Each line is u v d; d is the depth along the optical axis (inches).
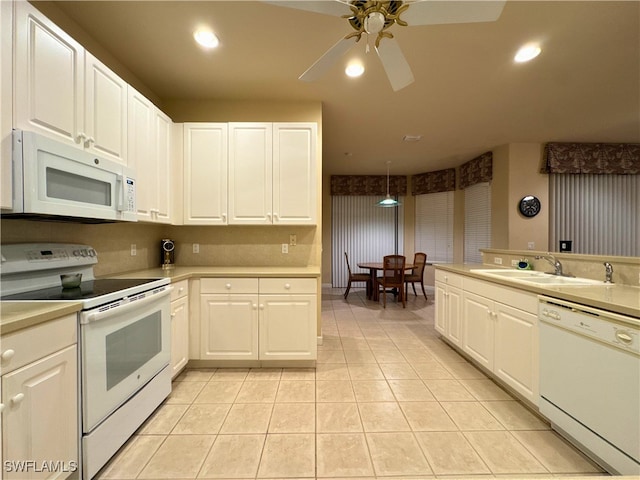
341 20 71.1
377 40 57.1
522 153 165.3
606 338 51.9
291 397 79.4
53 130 54.8
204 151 106.1
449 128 142.8
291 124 106.7
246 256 118.3
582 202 168.1
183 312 89.9
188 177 106.1
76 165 57.2
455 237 218.7
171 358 81.7
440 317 121.6
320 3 50.1
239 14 69.2
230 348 94.8
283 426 67.1
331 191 243.8
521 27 72.9
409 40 77.8
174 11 68.4
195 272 95.0
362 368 97.7
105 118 69.2
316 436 63.7
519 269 105.3
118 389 57.9
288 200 106.9
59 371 46.1
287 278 94.7
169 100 113.3
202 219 106.6
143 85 100.9
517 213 165.8
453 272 110.0
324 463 56.0
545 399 66.2
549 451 59.6
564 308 61.2
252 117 114.3
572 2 65.1
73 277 63.1
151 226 109.7
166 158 100.1
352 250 247.8
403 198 248.1
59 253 67.6
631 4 65.4
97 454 52.2
